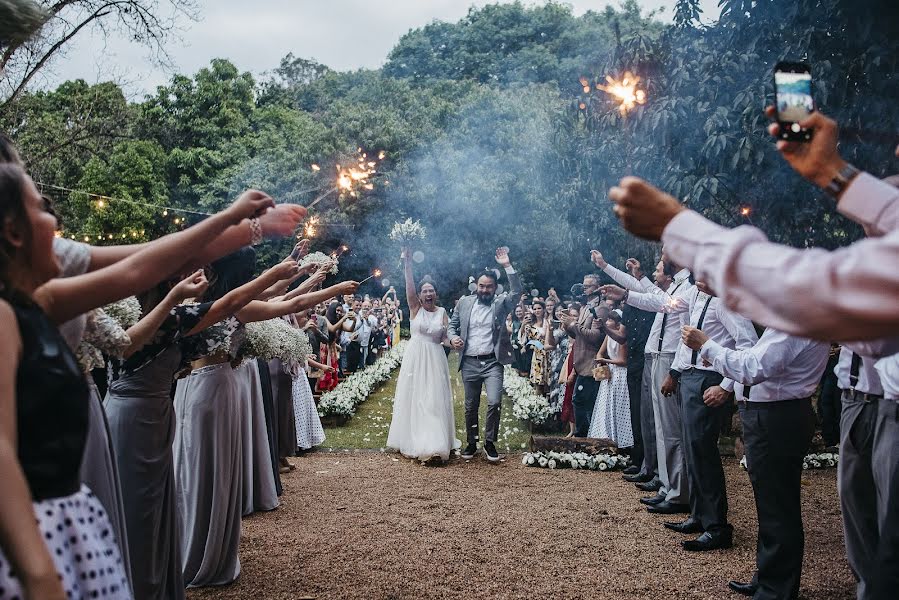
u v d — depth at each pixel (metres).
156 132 31.59
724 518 5.05
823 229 7.18
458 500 6.39
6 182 1.80
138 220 26.11
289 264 3.65
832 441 8.46
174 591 3.70
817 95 5.87
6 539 1.49
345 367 16.09
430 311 8.49
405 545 5.08
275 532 5.39
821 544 5.09
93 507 1.87
